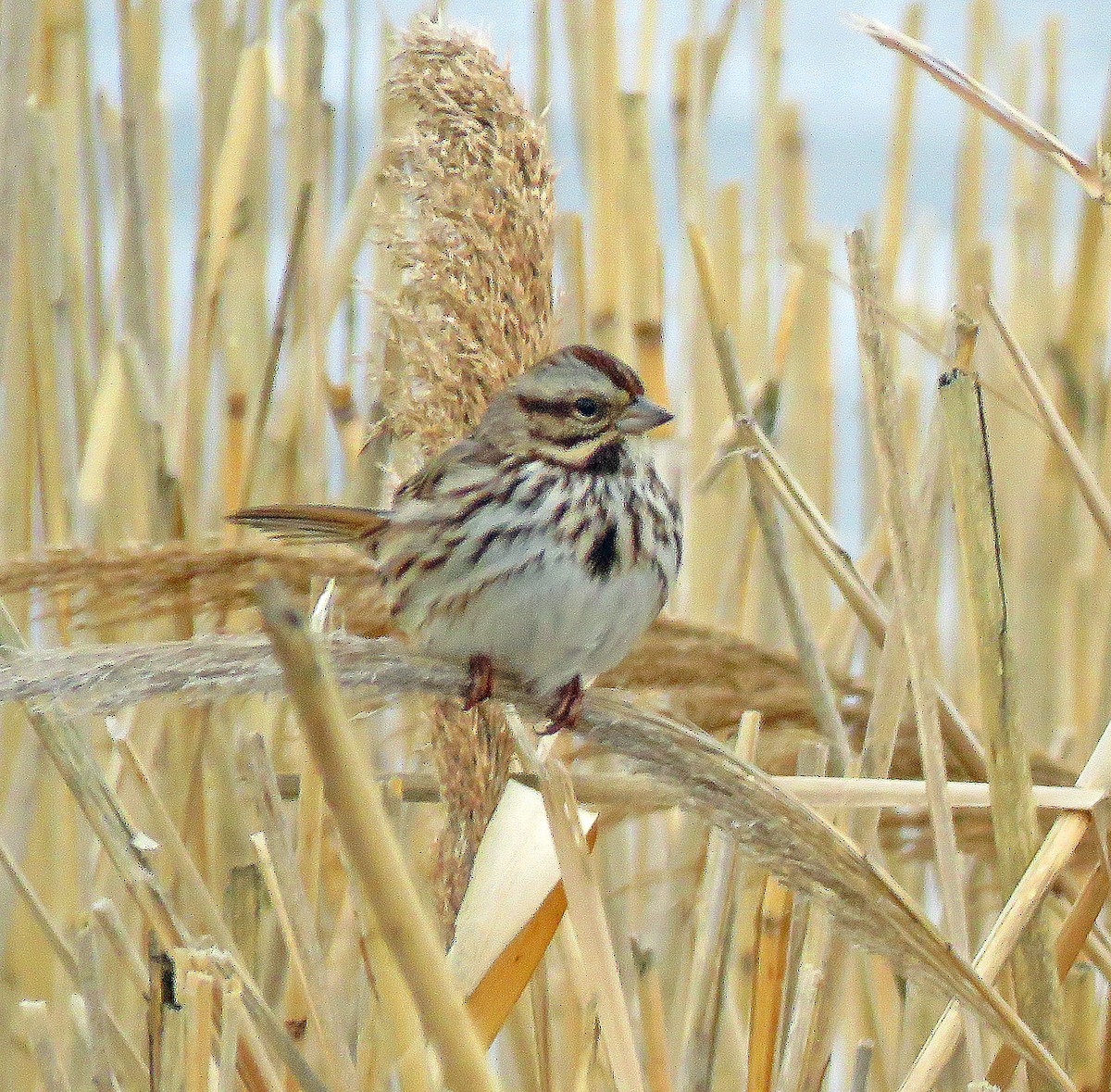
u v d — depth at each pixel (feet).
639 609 26.40
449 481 26.35
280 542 28.45
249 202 34.35
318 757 13.50
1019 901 21.40
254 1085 21.07
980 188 39.24
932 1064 20.71
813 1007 22.65
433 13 25.99
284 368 34.76
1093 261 37.19
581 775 24.49
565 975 29.50
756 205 37.96
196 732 30.83
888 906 18.79
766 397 35.94
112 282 33.76
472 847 24.08
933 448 25.49
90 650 17.48
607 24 34.50
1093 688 36.99
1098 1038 30.45
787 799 18.80
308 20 34.14
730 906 25.81
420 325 25.89
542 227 25.49
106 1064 21.36
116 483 33.78
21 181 31.09
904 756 27.43
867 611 26.50
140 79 33.60
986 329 38.88
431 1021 14.46
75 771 21.54
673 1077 28.94
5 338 31.07
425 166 25.18
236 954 23.00
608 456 26.43
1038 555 37.91
